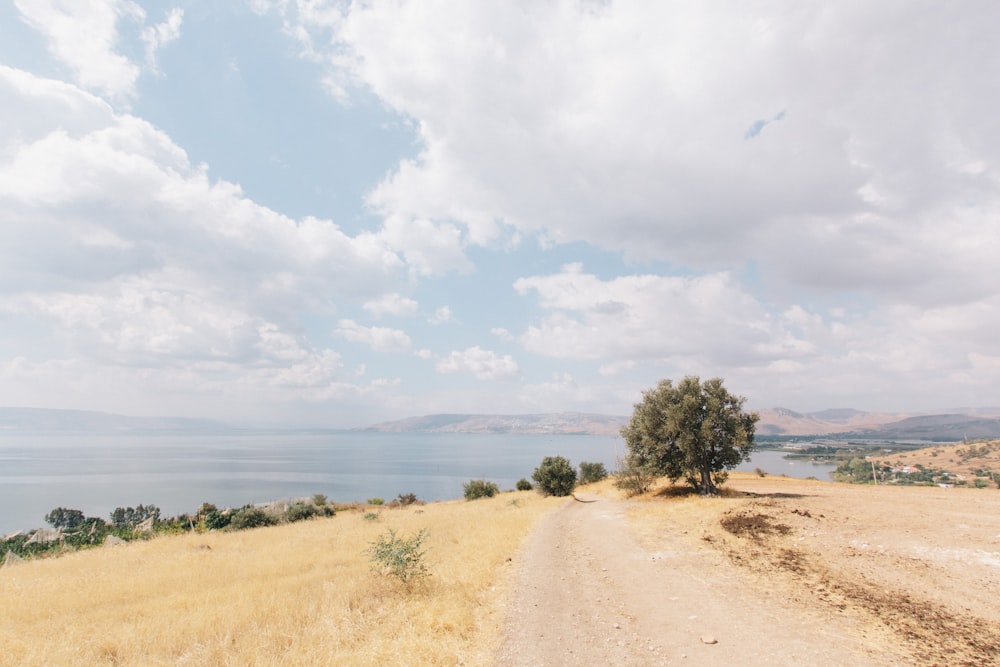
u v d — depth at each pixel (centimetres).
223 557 1886
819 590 1094
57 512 7619
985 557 1254
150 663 818
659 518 2298
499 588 1230
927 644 795
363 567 1527
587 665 766
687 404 3083
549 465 4719
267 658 793
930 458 15800
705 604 1041
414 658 781
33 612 1182
